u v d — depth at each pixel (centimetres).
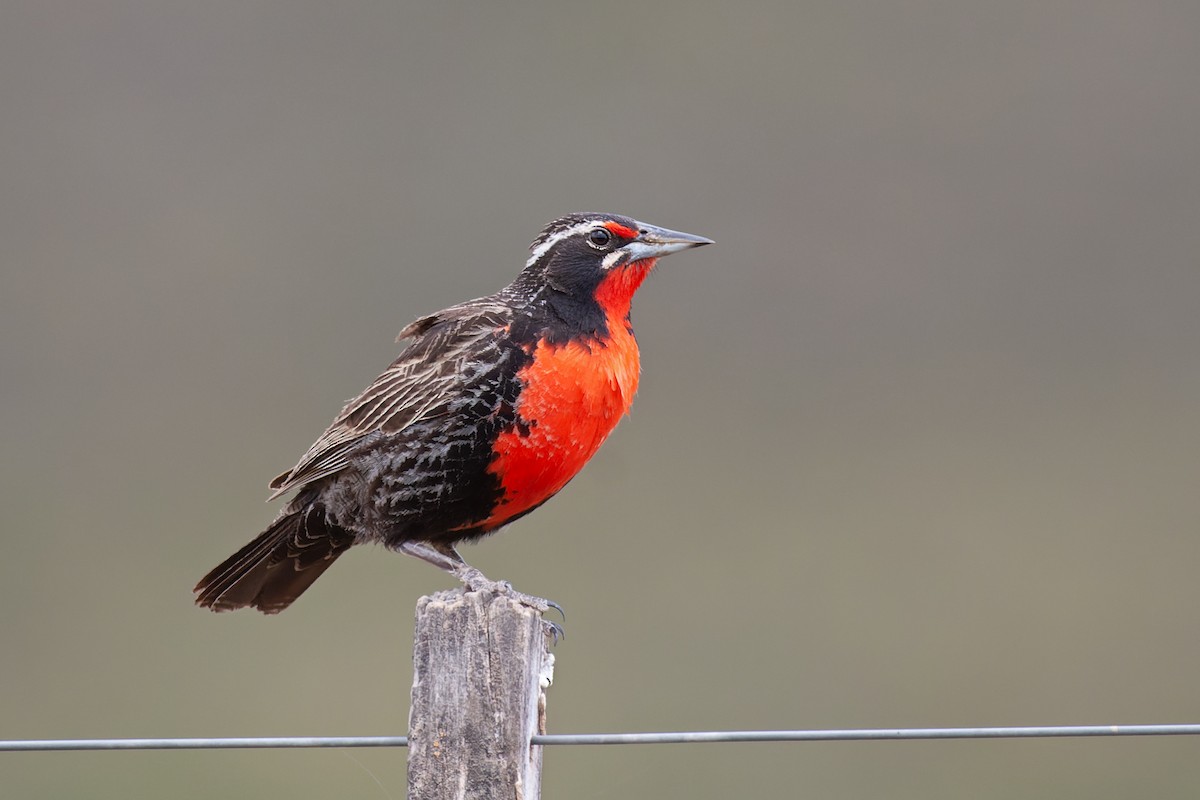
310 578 1088
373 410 1007
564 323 1005
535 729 731
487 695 718
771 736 733
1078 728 722
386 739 727
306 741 734
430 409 979
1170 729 713
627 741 731
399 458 990
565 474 1011
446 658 722
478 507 1010
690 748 1664
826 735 732
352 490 1015
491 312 1009
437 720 719
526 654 720
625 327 1039
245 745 739
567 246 1024
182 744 743
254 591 1084
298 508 1041
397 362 1033
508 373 977
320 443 1025
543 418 982
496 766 712
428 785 716
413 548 1033
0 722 1756
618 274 1031
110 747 746
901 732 736
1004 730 721
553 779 1631
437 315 1055
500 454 984
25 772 1719
